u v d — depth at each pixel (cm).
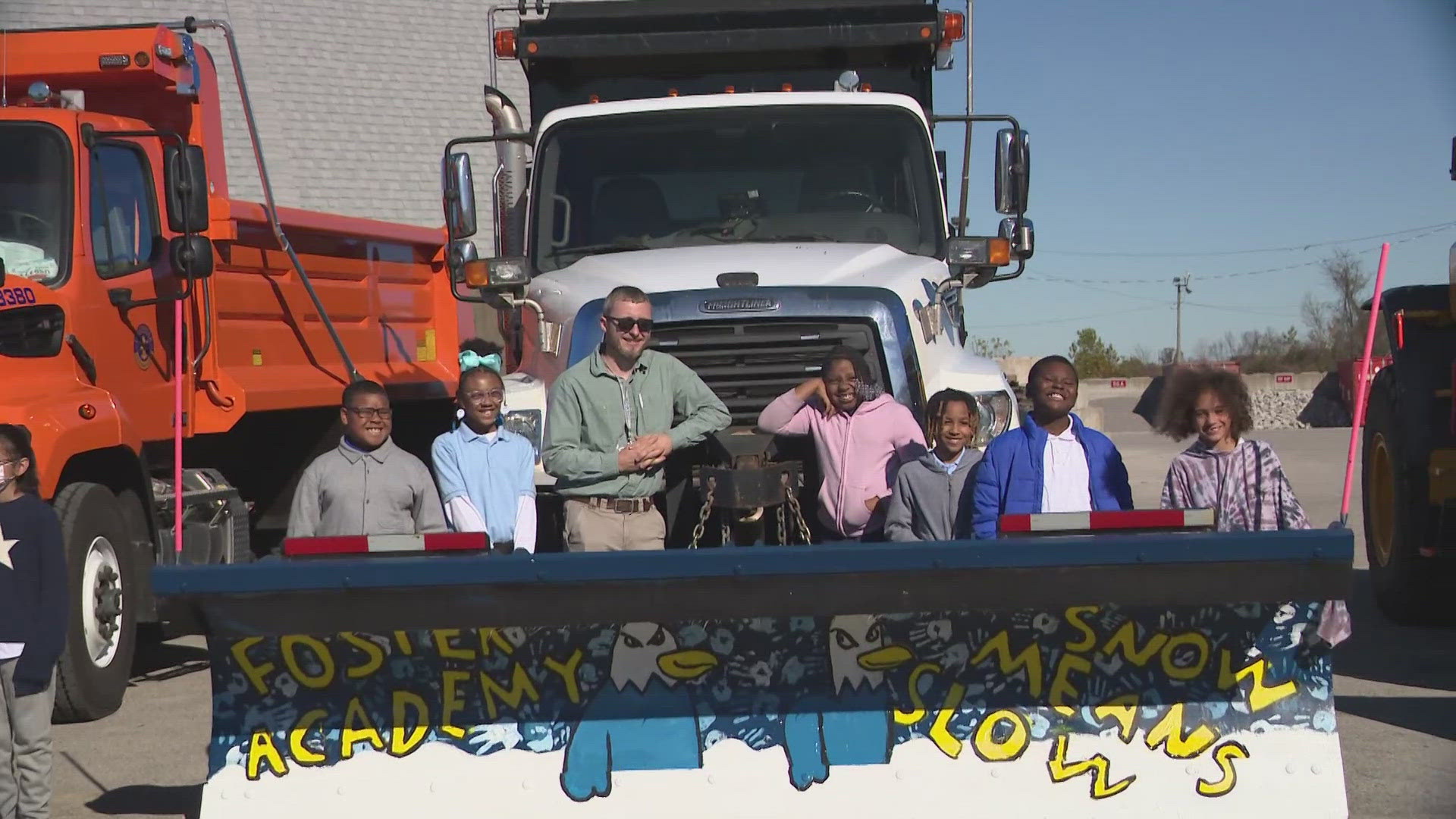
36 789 534
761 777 461
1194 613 457
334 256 1049
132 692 836
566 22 839
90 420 767
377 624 433
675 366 600
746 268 659
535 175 756
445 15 2397
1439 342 873
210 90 973
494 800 461
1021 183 739
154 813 588
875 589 428
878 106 757
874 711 461
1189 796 456
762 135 755
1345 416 3547
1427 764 606
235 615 435
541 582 430
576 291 663
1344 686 751
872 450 598
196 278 827
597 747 462
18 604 530
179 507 625
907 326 635
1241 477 521
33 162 808
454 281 736
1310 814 452
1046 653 461
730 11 842
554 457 585
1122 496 558
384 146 2281
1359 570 1163
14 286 761
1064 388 550
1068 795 457
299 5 2280
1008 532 446
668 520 626
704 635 462
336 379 1041
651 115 758
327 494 615
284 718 465
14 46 903
